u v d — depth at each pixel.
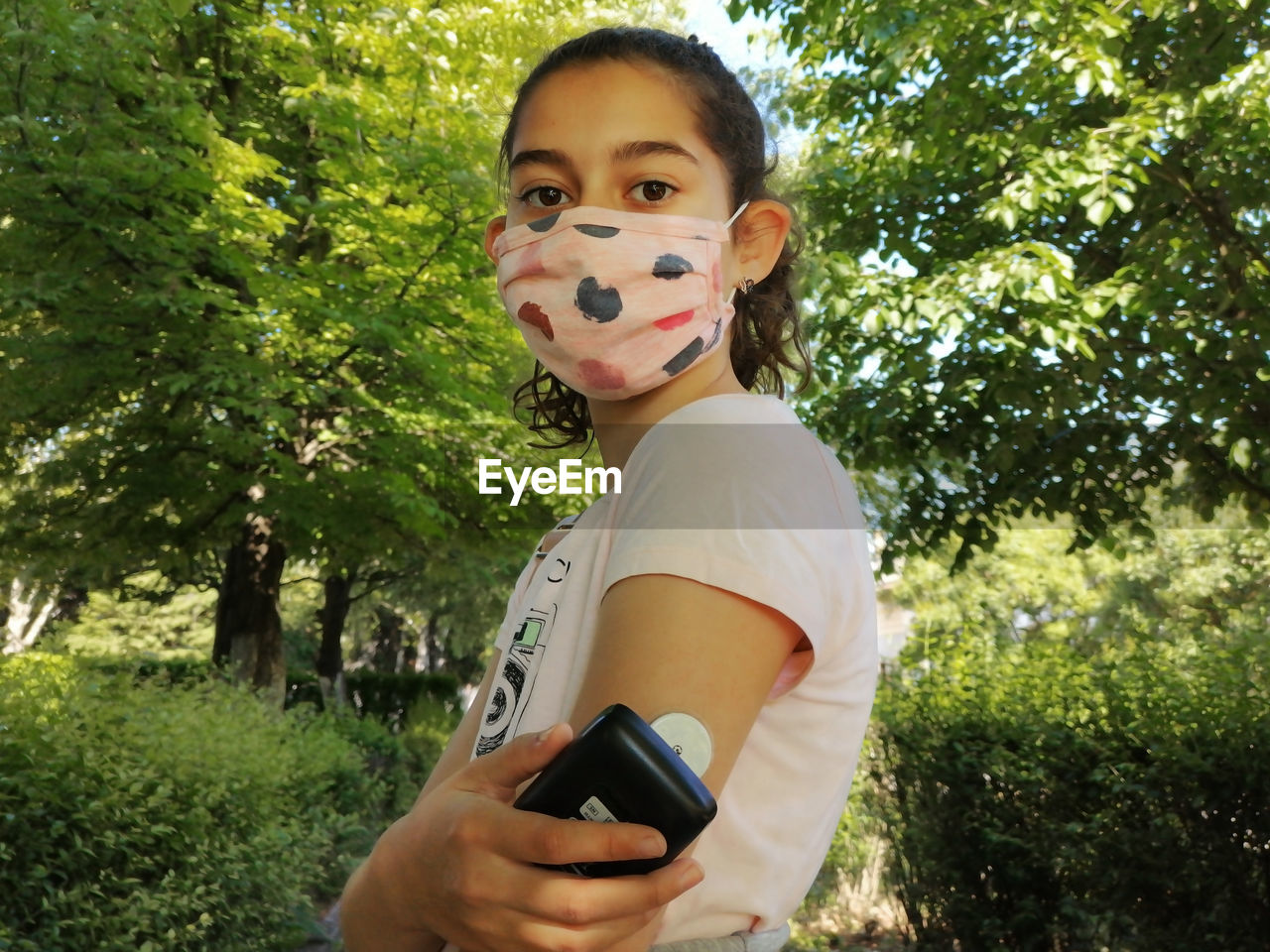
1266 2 5.38
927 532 6.56
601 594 0.79
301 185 11.05
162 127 8.71
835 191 6.44
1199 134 5.53
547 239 0.89
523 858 0.57
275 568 12.75
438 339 10.61
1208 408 5.42
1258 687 4.76
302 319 9.55
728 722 0.63
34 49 7.80
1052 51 5.38
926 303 5.41
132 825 4.67
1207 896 4.57
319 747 8.48
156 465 10.50
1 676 5.44
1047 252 5.18
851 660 0.77
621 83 0.89
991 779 5.21
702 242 0.90
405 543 12.32
